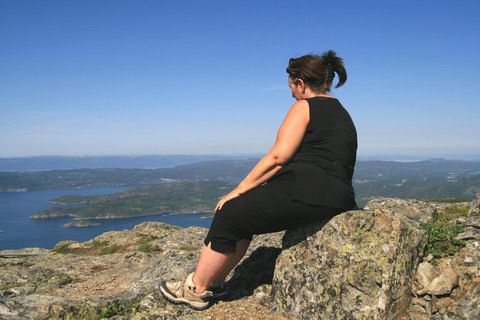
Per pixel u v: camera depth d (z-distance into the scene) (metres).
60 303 5.35
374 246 4.57
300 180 4.49
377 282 4.38
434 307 4.64
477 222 6.04
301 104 4.60
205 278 4.86
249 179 4.61
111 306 5.27
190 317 4.83
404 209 7.86
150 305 5.06
